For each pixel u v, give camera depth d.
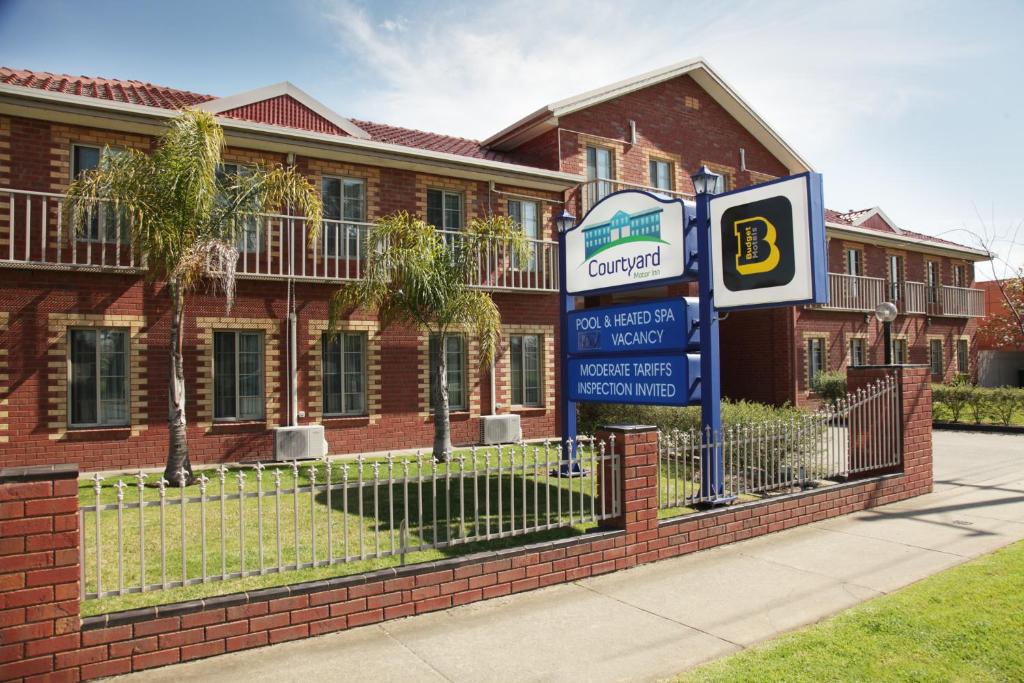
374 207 13.65
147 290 11.33
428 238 10.84
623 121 17.27
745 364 22.09
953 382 26.42
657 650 4.56
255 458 12.12
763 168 20.55
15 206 10.48
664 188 18.27
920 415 9.53
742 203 7.71
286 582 5.32
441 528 7.02
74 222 9.07
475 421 14.45
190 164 9.15
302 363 12.67
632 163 17.36
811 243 7.09
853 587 5.77
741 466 8.90
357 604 4.90
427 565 5.21
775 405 21.05
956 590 5.51
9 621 3.86
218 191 9.81
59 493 3.99
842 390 20.42
